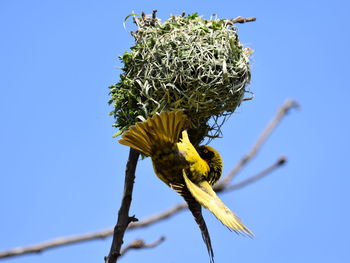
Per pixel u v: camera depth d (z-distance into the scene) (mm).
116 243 4770
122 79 6172
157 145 5164
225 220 4789
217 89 6125
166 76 5996
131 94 6039
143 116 6051
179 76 6027
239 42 6465
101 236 5398
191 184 5113
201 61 6070
